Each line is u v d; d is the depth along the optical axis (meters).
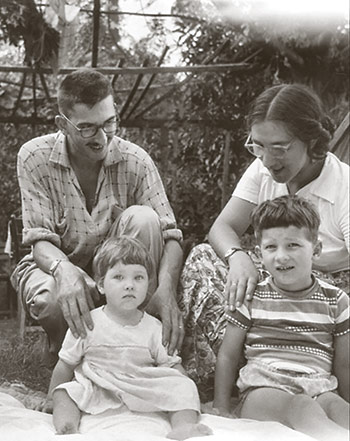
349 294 3.89
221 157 9.21
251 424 3.22
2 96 8.99
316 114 3.68
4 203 9.81
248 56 8.41
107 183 4.22
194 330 3.89
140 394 3.34
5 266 9.35
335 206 3.85
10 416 3.31
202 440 2.96
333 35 7.70
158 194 4.31
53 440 2.93
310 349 3.55
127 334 3.47
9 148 9.57
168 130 8.98
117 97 9.58
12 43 7.47
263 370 3.49
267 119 3.61
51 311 3.86
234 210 4.13
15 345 5.68
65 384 3.38
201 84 8.80
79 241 4.19
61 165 4.12
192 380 3.59
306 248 3.54
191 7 8.19
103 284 3.53
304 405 3.22
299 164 3.71
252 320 3.63
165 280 3.84
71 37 8.16
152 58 9.20
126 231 3.96
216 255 4.04
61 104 3.97
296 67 8.11
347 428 3.28
